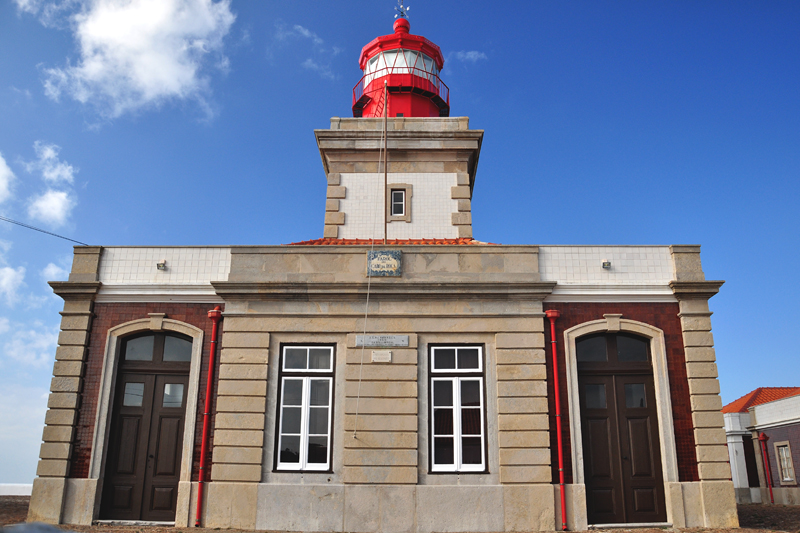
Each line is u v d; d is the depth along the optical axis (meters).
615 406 12.30
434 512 11.30
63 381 12.20
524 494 11.38
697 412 11.95
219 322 12.57
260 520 11.31
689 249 12.88
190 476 11.70
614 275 12.73
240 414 11.84
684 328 12.43
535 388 11.92
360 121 17.72
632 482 11.91
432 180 17.22
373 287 12.34
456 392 12.06
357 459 11.56
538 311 12.39
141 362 12.66
